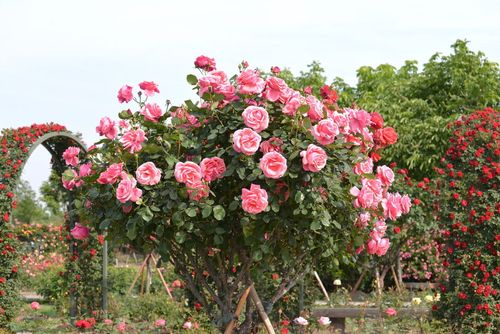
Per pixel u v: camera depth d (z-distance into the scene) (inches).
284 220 155.6
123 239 166.2
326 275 457.1
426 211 394.9
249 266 167.5
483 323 257.8
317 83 603.2
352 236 171.5
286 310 284.8
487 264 264.7
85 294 331.6
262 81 160.6
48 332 290.5
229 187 161.6
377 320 273.9
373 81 645.3
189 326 276.5
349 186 167.8
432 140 527.5
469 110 542.0
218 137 159.9
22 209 1093.1
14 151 316.8
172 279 407.2
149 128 168.1
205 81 159.6
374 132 176.2
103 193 164.1
